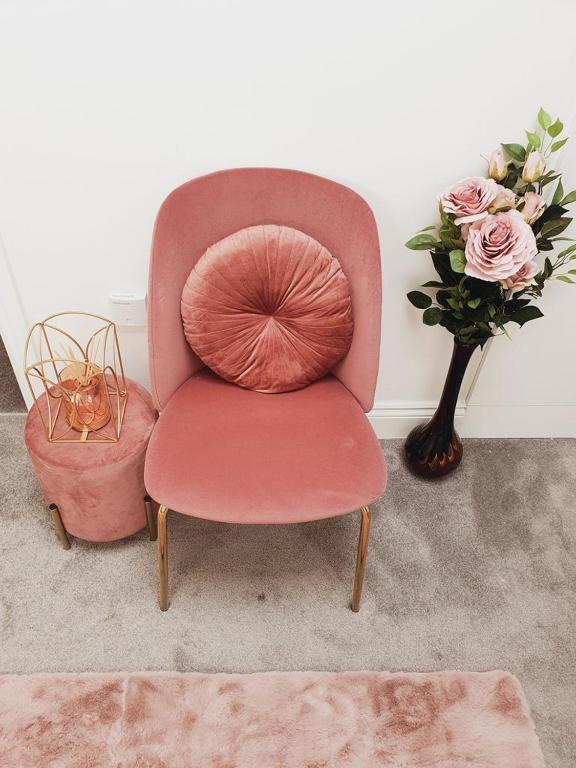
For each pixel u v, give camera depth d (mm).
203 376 1338
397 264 1449
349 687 1192
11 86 1147
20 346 1562
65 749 1091
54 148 1234
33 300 1480
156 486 1068
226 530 1509
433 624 1336
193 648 1267
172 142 1239
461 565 1463
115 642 1269
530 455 1774
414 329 1571
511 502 1628
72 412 1292
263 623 1318
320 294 1229
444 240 1245
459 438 1720
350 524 1546
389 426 1782
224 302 1223
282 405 1268
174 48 1119
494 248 1140
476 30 1119
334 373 1366
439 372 1667
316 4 1078
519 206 1196
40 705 1148
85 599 1344
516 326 1549
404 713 1159
